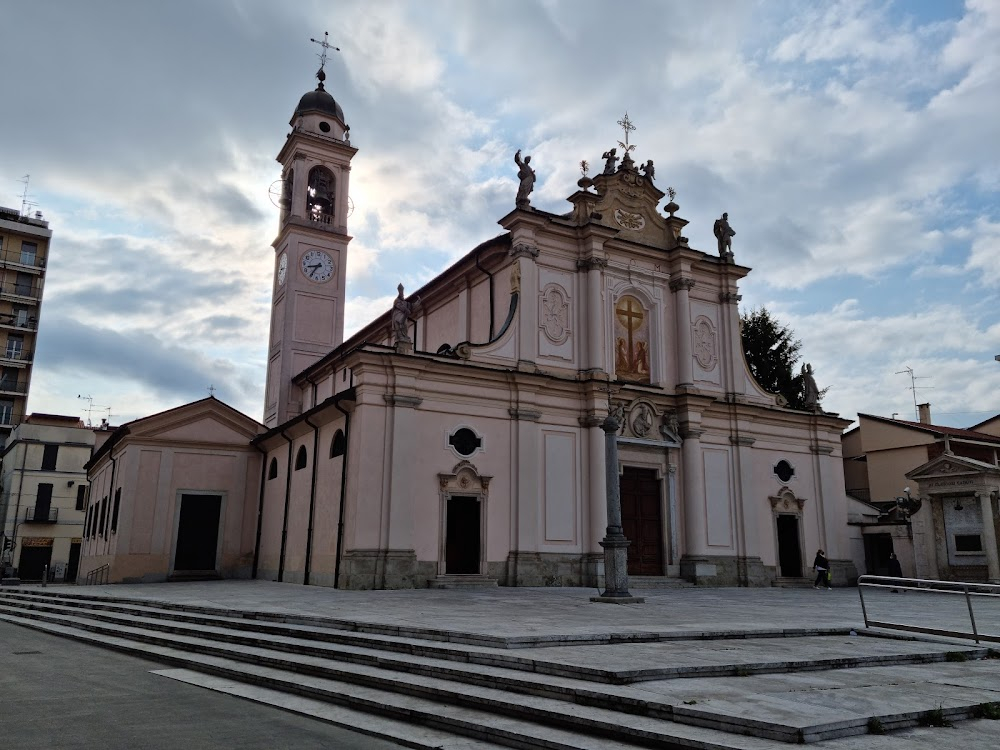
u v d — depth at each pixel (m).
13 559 51.81
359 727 7.72
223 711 8.40
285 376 40.31
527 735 6.92
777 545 31.52
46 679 10.23
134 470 32.22
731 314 32.84
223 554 33.16
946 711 7.09
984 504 28.53
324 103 44.31
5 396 58.56
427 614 14.32
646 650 9.98
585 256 29.44
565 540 26.66
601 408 28.03
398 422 24.14
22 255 60.62
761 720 6.38
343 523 24.17
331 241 42.69
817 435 33.66
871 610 17.78
